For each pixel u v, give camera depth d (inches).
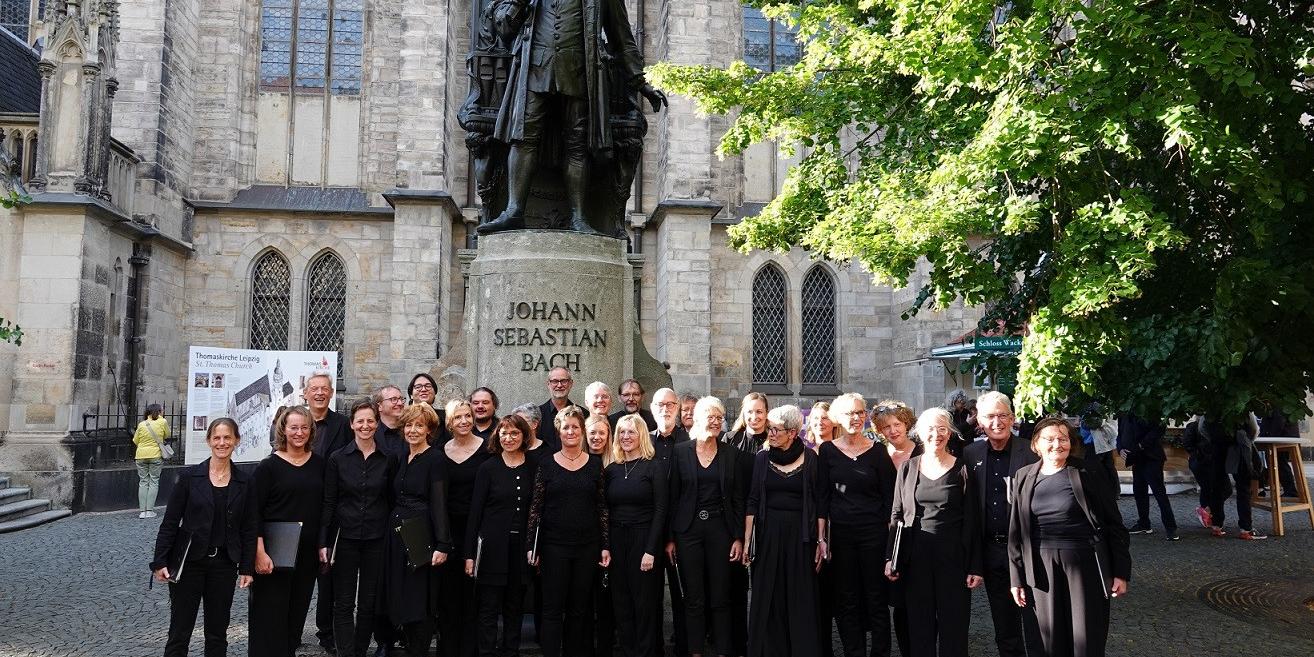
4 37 912.9
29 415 706.8
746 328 1113.4
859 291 1133.7
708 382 1010.7
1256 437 550.3
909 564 265.3
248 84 1093.8
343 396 1051.9
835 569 277.0
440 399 352.2
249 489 254.1
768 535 268.5
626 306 343.9
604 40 376.5
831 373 1140.5
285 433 265.0
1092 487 244.5
